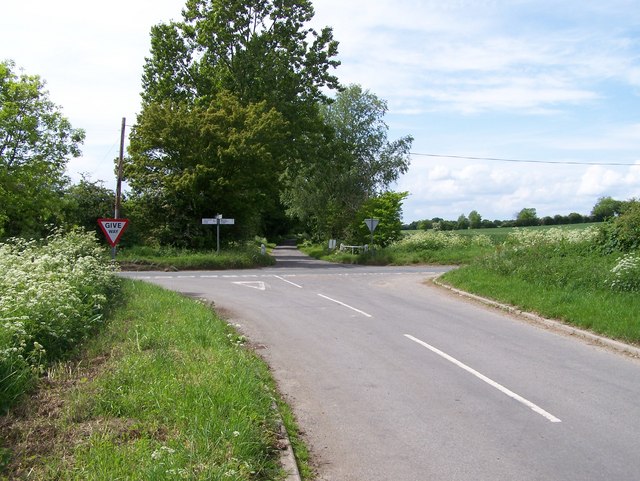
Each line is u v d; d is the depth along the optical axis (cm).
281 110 4094
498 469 517
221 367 728
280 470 491
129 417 556
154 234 3528
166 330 949
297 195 5791
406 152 5959
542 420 647
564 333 1161
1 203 2112
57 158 2262
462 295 1773
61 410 564
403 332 1174
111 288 1371
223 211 3650
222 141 3488
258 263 3494
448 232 4591
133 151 3528
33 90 2164
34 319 773
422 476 504
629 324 1071
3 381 596
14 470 441
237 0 4038
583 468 518
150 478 412
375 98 5903
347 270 2986
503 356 958
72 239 1706
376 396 739
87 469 435
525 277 1725
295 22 4244
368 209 4584
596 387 776
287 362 920
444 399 726
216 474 426
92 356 784
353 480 497
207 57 4241
